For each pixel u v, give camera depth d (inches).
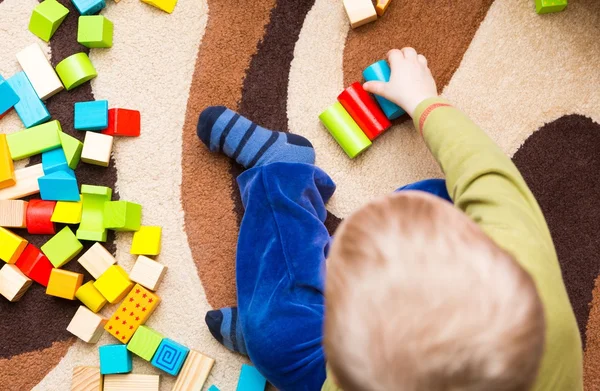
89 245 37.2
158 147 37.4
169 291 36.9
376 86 34.4
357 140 35.4
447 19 36.2
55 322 37.1
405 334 17.0
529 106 35.9
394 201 18.6
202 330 36.6
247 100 37.1
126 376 36.3
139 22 37.4
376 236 18.0
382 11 35.9
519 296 16.9
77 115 36.3
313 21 36.9
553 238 35.3
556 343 24.0
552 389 24.7
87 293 36.1
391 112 34.7
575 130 35.6
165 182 37.3
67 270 37.1
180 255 36.9
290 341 31.3
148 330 35.7
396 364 17.1
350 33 36.6
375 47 36.5
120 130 36.5
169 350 35.4
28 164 37.5
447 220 17.9
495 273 17.1
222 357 36.4
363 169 36.6
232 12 37.3
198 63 37.4
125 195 37.3
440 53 36.2
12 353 37.1
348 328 17.7
